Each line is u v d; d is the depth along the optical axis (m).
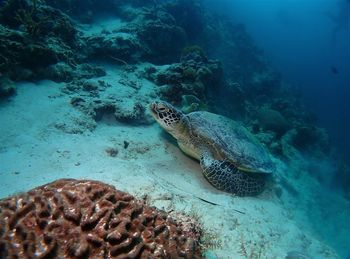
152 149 1.70
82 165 1.30
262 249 1.15
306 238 1.46
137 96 2.26
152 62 3.37
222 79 3.20
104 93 2.17
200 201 1.31
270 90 5.27
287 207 1.85
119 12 4.21
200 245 0.89
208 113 1.85
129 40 3.01
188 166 1.66
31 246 0.54
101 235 0.59
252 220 1.34
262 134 3.14
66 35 2.49
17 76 1.90
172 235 0.70
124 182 1.21
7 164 1.21
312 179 2.91
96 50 2.80
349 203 2.94
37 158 1.29
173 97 2.37
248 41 6.13
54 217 0.60
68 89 2.08
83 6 3.78
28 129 1.52
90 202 0.64
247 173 1.73
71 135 1.57
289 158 3.02
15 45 1.89
